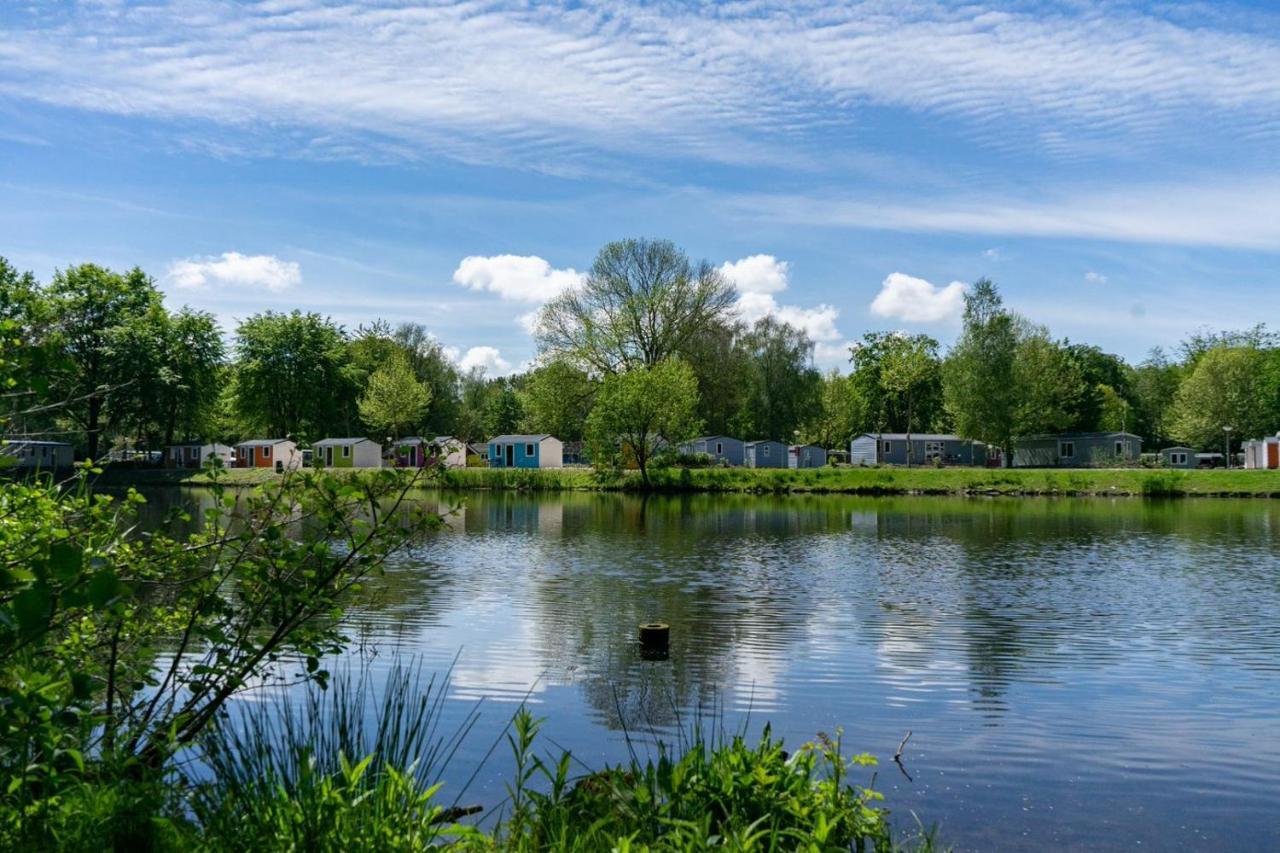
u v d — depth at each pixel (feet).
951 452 278.05
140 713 21.80
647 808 18.26
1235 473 179.22
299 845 15.05
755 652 45.93
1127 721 34.76
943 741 32.27
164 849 15.48
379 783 17.04
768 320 273.33
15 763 15.64
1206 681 40.50
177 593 21.62
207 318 214.69
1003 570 76.74
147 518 113.50
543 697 37.24
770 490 191.93
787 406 268.21
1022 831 24.80
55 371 17.46
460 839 17.83
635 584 68.13
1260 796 27.43
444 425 304.30
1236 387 246.06
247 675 21.45
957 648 46.83
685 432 198.59
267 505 20.61
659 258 219.20
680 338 219.00
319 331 262.06
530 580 70.03
